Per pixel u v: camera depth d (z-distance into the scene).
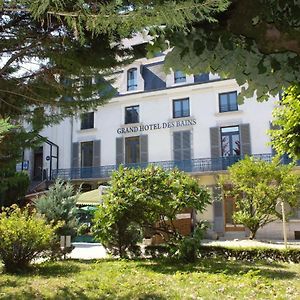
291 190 15.64
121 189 10.49
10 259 8.81
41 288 6.80
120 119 25.80
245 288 6.54
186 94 24.23
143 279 7.55
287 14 2.49
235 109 22.84
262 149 21.83
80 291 6.50
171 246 10.51
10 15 4.90
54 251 10.63
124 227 11.09
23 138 6.30
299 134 5.77
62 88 5.98
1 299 5.94
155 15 2.14
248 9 2.49
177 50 2.87
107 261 10.49
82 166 26.47
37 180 27.36
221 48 2.78
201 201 10.28
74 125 27.06
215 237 20.28
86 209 16.16
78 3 2.29
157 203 10.27
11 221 8.94
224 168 22.38
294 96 5.65
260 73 2.71
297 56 2.67
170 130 24.25
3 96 5.97
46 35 5.05
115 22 2.25
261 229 20.19
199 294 6.13
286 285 6.79
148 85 25.61
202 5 2.07
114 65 5.53
